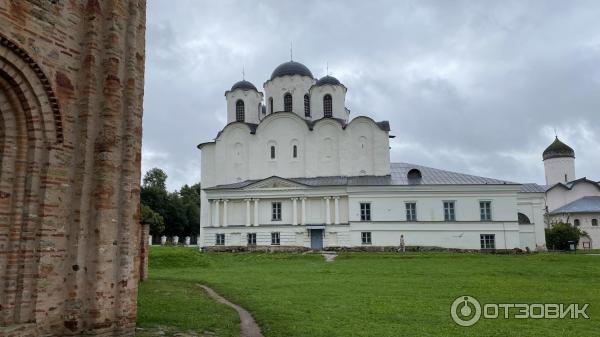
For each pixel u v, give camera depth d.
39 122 8.99
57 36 9.28
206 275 23.66
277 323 11.34
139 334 9.93
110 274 9.43
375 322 11.52
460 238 45.97
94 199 9.41
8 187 8.71
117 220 9.70
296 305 13.98
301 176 53.19
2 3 8.35
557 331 10.70
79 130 9.51
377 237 46.62
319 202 48.75
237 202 50.00
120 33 10.12
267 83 60.59
